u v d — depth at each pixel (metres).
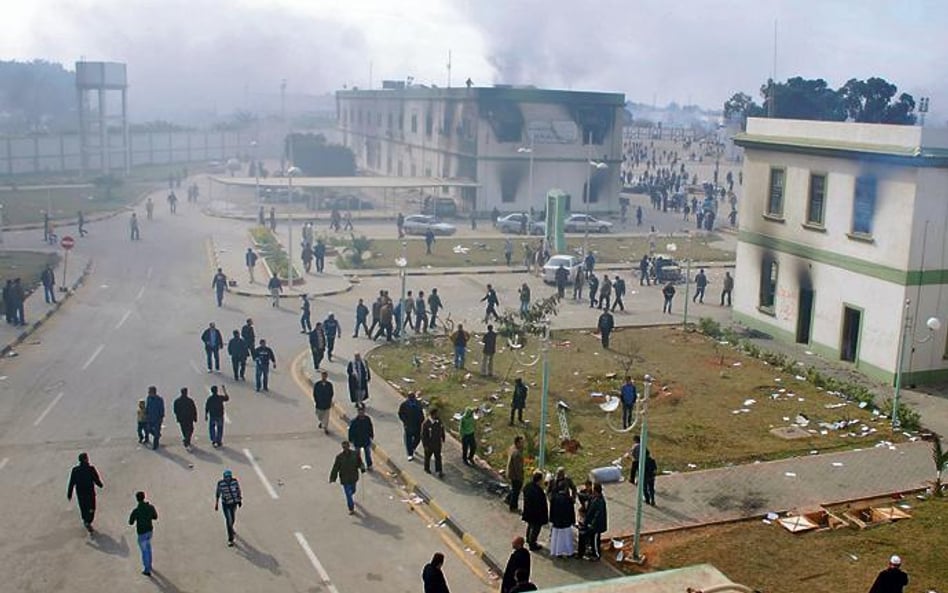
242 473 20.47
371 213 67.94
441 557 13.76
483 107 65.25
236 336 27.25
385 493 19.64
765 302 33.94
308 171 89.19
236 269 45.06
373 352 30.86
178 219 63.16
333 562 16.44
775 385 27.16
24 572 15.70
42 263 44.69
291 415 24.59
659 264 45.25
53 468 20.28
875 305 28.09
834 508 18.56
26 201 67.50
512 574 14.00
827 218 30.12
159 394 25.86
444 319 36.00
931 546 16.75
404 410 21.22
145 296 38.91
